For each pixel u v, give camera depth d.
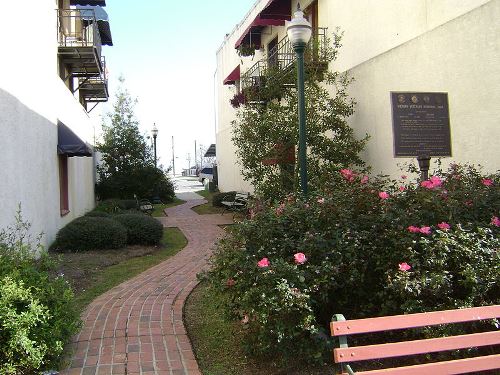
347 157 10.16
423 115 6.53
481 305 3.83
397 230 4.21
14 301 3.92
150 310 5.82
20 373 3.93
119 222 10.87
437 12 7.95
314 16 13.52
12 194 7.38
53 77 11.05
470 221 4.43
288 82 11.51
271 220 4.53
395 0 9.17
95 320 5.43
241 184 22.45
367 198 4.76
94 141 22.19
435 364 3.00
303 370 4.02
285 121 10.82
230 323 5.00
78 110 15.84
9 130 7.29
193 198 28.42
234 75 22.25
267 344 3.93
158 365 4.17
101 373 4.00
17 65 7.78
